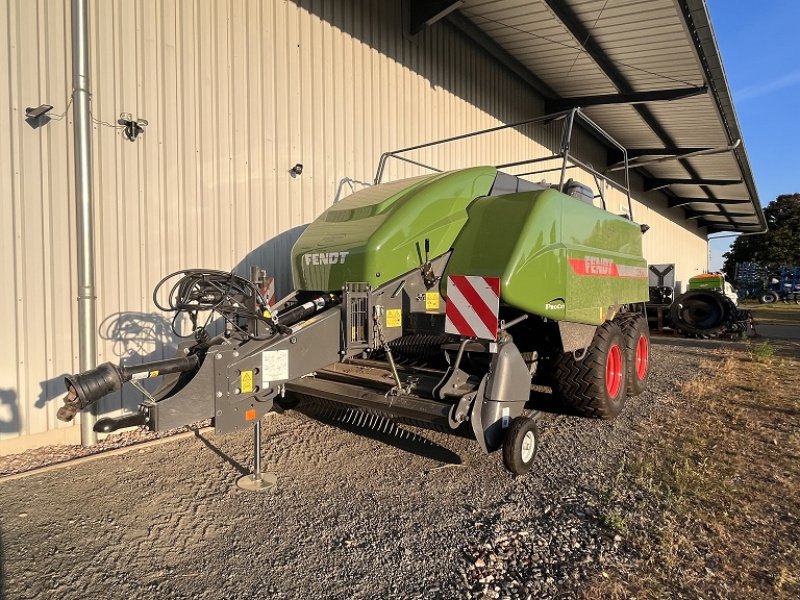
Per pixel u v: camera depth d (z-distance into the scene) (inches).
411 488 144.2
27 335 168.7
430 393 147.7
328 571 106.0
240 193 226.1
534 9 305.3
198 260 212.1
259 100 231.9
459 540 117.2
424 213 162.7
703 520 125.1
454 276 147.6
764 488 143.0
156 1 196.9
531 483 146.7
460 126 362.3
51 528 123.1
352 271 154.6
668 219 906.1
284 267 243.6
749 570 105.4
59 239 174.2
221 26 217.5
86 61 172.9
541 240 163.8
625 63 375.6
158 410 109.3
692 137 536.4
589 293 192.2
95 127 181.6
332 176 265.7
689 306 516.1
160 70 198.7
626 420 206.4
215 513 130.6
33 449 170.9
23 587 100.7
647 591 98.2
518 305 155.7
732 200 882.1
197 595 98.7
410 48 314.2
